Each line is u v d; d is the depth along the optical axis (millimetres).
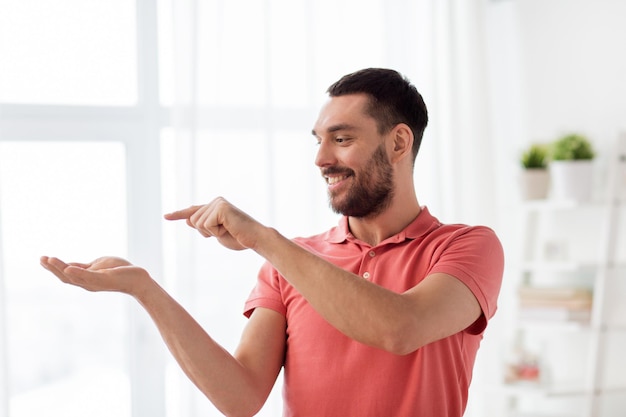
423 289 1495
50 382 3289
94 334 3332
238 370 1640
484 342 3740
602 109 3594
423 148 3664
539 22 3836
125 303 3342
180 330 1574
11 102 3215
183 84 3217
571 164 3436
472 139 3719
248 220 1479
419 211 1751
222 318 3258
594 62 3621
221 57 3287
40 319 3275
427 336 1443
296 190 3416
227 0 3307
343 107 1640
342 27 3529
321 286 1413
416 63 3652
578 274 3686
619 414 3533
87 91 3309
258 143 3324
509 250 3969
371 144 1635
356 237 1762
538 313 3441
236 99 3303
